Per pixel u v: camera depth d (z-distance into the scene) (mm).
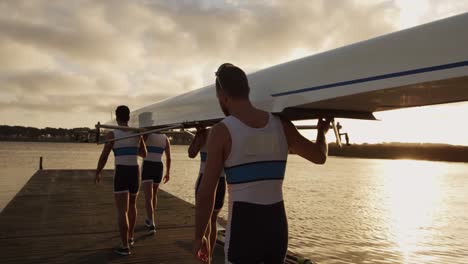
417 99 1882
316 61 1991
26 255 4699
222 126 1804
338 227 11758
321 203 17281
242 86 1854
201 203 1788
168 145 6121
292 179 32750
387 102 1964
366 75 1710
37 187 11305
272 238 1784
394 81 1603
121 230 4684
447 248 9453
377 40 1740
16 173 29875
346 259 8148
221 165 1801
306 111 2131
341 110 2207
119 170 4551
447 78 1432
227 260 1823
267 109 2217
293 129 2025
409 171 64562
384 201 18969
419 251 9094
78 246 5109
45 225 6301
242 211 1775
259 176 1786
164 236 5672
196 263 4504
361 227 11906
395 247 9391
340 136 2344
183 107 3242
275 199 1829
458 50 1404
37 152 95625
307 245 9344
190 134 3826
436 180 40969
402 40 1612
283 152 1890
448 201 20328
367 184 30406
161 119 3656
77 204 8398
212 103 2795
